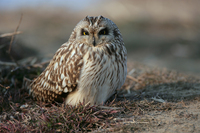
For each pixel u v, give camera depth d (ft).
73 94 25.50
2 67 37.50
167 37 77.05
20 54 47.14
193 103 25.94
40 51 59.41
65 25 92.53
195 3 88.07
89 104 24.71
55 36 79.15
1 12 108.47
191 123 21.53
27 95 30.09
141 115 23.54
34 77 35.17
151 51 67.36
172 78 35.63
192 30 81.71
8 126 22.18
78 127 21.81
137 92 31.12
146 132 20.47
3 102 26.96
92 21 24.53
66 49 25.90
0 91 29.73
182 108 24.77
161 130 20.62
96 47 24.44
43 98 27.50
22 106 26.71
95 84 24.41
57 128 21.75
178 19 85.81
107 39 24.53
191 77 37.06
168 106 25.08
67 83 25.05
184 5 88.12
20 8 107.45
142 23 87.10
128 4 95.30
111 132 20.93
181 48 68.39
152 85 33.24
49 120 22.44
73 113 22.74
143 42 73.36
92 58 24.08
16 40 48.19
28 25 92.68
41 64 36.27
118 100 27.66
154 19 87.97
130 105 25.61
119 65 25.27
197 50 67.67
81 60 24.40
